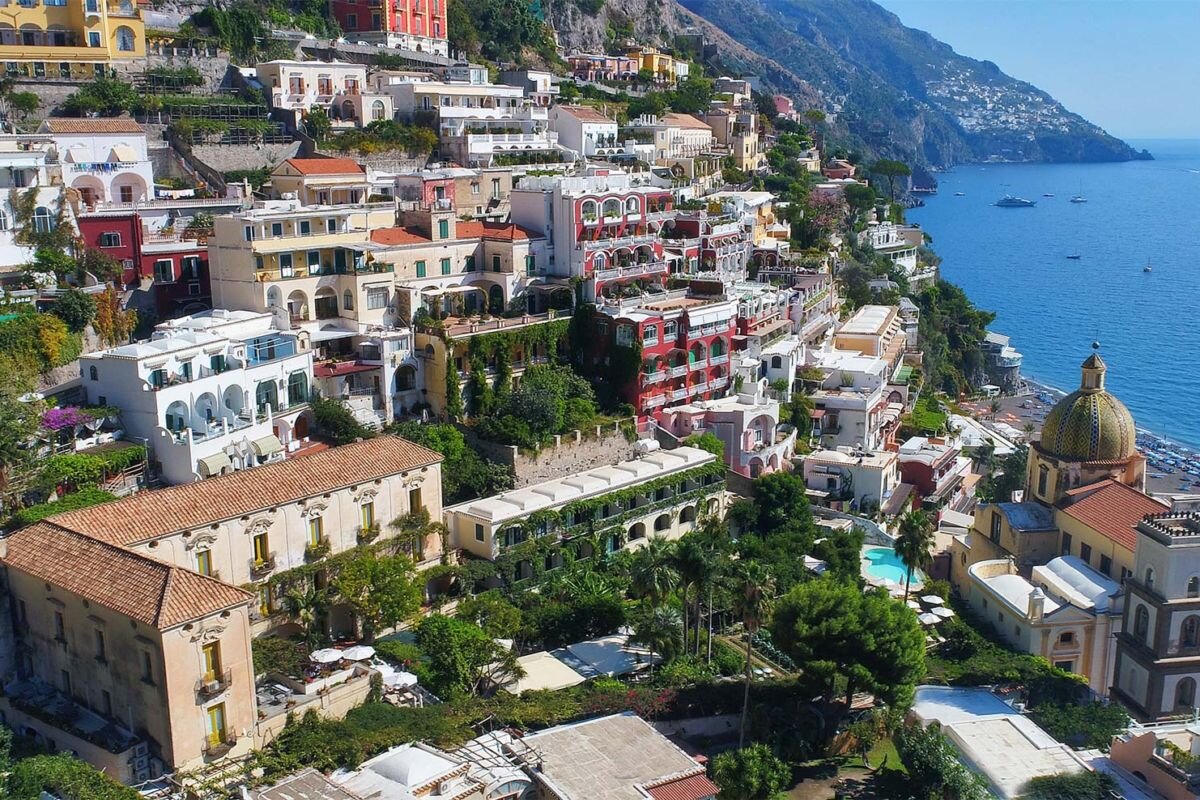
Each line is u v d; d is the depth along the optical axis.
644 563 77.06
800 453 124.19
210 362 85.31
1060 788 63.41
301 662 67.00
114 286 96.44
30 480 72.94
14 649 65.81
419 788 56.75
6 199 90.69
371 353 98.69
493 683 71.25
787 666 79.31
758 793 65.12
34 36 126.94
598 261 119.50
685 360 115.88
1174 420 192.25
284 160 126.00
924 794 64.62
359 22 183.75
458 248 113.06
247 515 69.94
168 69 135.25
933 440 140.38
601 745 63.94
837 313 163.12
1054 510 92.81
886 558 102.38
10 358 82.19
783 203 191.38
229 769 58.56
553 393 103.69
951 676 76.56
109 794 53.50
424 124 147.62
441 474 87.31
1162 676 74.69
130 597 58.41
